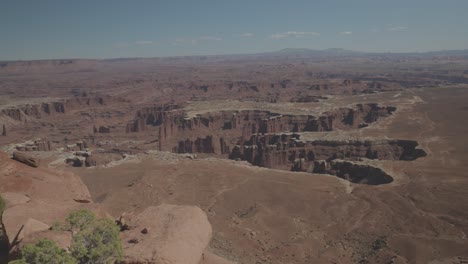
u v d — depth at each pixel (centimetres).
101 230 2594
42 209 3612
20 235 2878
